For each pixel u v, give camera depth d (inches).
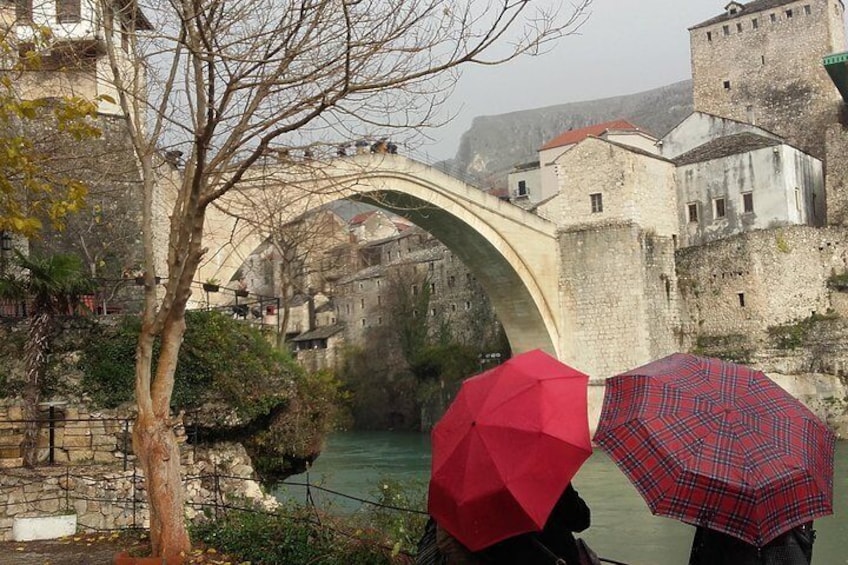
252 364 784.9
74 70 623.8
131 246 946.1
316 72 454.6
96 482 640.4
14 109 482.9
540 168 3056.1
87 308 753.6
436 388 2645.2
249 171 860.6
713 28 2600.9
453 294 2797.7
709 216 2052.2
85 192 521.0
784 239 1911.9
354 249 3361.2
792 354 1866.4
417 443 2327.8
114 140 871.7
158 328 479.8
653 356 1900.8
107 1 509.4
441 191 1705.2
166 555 464.1
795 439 200.7
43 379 699.4
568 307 1971.0
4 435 676.7
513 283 1940.2
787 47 2472.9
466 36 446.0
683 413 204.5
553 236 1982.0
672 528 1030.4
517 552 212.7
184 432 716.7
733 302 1957.4
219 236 1264.8
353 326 3211.1
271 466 818.8
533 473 201.2
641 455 200.2
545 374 219.3
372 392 2930.6
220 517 582.2
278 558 457.7
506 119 7258.9
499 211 1845.5
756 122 2508.6
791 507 190.7
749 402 208.8
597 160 1961.1
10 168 589.9
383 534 437.4
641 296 1897.1
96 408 705.6
